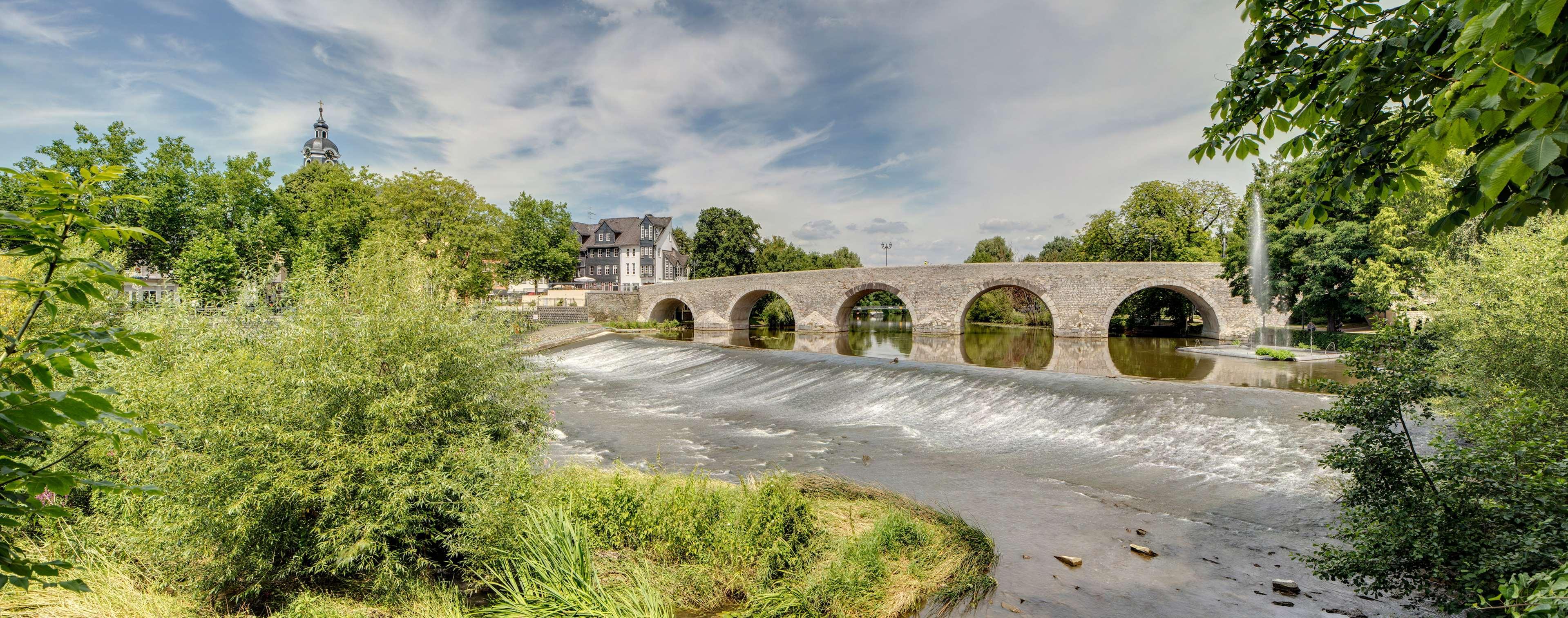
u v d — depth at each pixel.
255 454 5.70
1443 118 2.55
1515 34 2.31
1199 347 33.06
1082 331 38.38
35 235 2.17
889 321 77.94
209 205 37.91
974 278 40.81
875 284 44.06
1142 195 49.72
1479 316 8.73
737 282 48.97
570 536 6.31
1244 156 4.78
